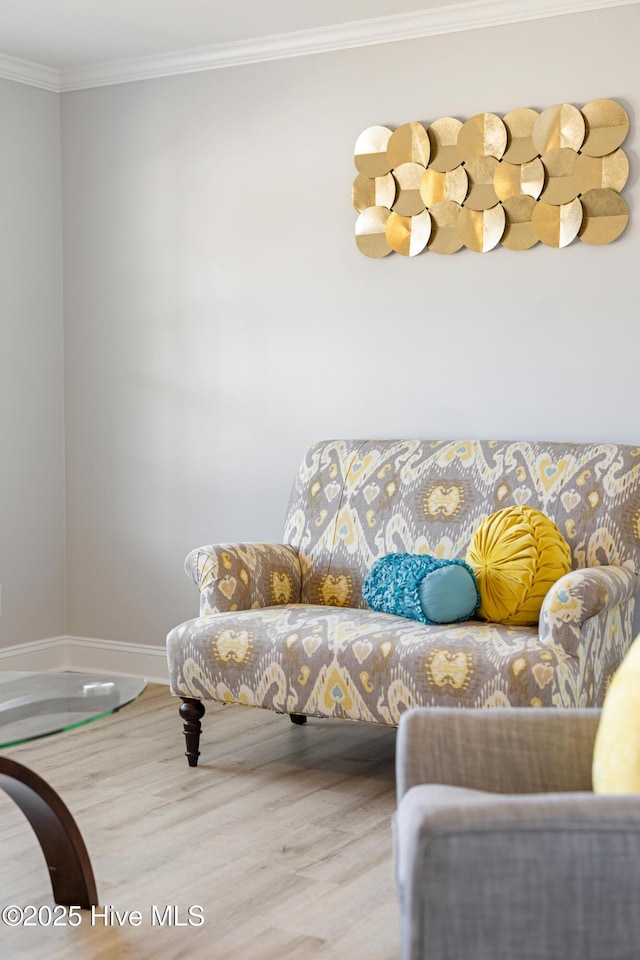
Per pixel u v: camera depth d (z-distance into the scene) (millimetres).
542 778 1866
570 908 1373
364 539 3902
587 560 3510
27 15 4172
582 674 3092
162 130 4727
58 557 5066
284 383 4508
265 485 4566
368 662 3213
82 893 2545
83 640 5062
